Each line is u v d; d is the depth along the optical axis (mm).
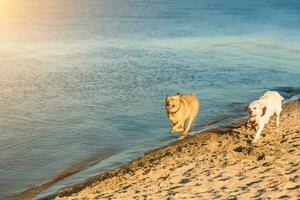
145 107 19625
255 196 8438
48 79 26109
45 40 48375
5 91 22938
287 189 8695
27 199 10461
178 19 78875
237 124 15242
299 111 15906
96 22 73750
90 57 35125
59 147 14578
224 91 22781
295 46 42219
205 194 8664
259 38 49156
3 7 122312
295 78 26609
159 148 13562
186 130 13742
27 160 13383
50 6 127250
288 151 11047
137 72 28203
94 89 23375
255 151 11133
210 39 48188
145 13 94750
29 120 17797
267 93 12680
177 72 28203
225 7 113000
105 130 16359
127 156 13203
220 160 10656
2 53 37688
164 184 9375
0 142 15078
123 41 46750
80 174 11875
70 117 18203
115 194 9062
